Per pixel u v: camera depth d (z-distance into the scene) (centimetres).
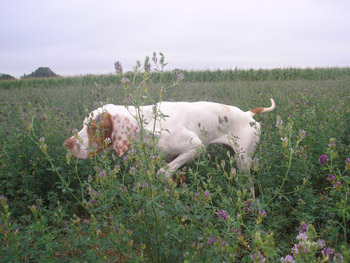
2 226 211
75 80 2188
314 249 165
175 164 355
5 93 1143
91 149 279
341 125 498
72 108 717
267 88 1000
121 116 336
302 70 2566
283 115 582
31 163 374
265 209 312
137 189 233
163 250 239
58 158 373
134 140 266
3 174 351
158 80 1486
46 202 370
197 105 384
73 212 358
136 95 254
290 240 305
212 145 458
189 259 222
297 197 338
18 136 398
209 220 256
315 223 316
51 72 5378
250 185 306
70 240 243
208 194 245
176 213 256
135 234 237
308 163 371
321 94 834
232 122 392
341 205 211
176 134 354
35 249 229
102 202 254
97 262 224
